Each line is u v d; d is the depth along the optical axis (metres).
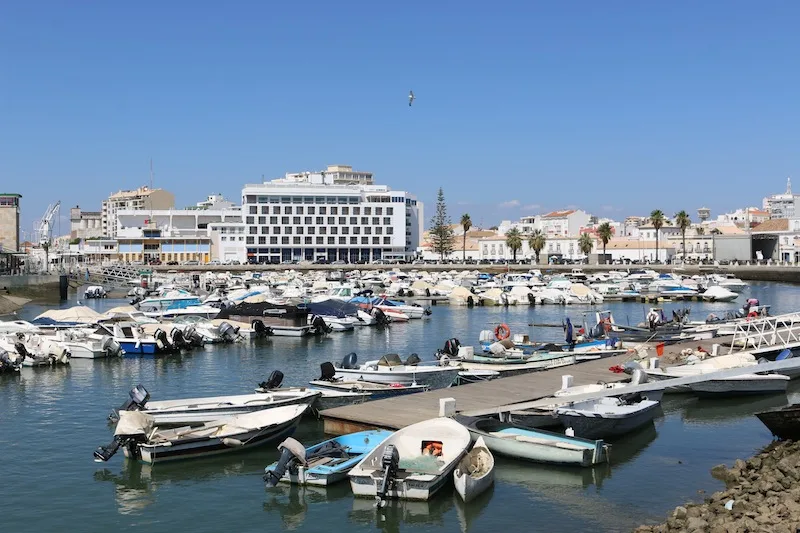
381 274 136.88
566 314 86.69
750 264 171.00
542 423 28.11
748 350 42.88
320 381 34.78
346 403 32.12
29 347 46.44
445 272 154.50
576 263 191.12
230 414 29.55
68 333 52.03
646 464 25.61
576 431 27.62
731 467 25.00
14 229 160.50
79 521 20.95
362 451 24.78
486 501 22.05
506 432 26.55
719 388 35.03
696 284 114.69
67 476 24.52
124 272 132.00
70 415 33.00
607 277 129.00
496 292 99.19
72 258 176.00
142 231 198.88
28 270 127.25
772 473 22.17
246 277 135.75
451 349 44.41
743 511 18.97
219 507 21.88
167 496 22.72
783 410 26.19
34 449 27.55
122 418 25.77
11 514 21.41
